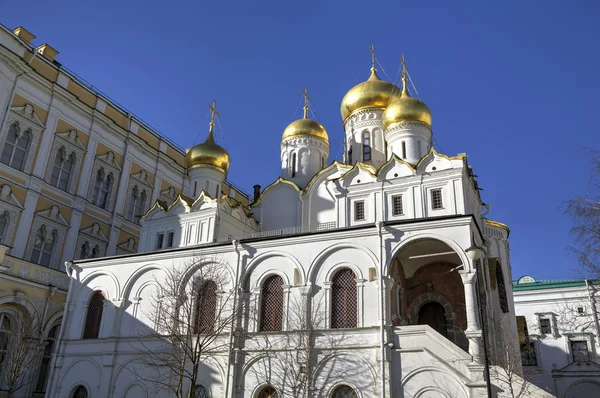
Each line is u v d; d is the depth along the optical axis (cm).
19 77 4088
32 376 3719
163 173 5416
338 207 3556
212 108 4578
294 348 2723
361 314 2694
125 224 4834
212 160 4284
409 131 3869
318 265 2892
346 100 4547
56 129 4344
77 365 3297
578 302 5366
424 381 2428
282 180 4159
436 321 3250
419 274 3338
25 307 3706
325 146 4584
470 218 2625
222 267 3128
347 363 2597
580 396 4728
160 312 3094
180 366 2700
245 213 4031
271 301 2966
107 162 4772
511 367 2391
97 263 3544
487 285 3114
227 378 2797
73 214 4328
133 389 3061
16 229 3859
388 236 2770
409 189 3381
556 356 5203
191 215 3866
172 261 3309
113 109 4962
